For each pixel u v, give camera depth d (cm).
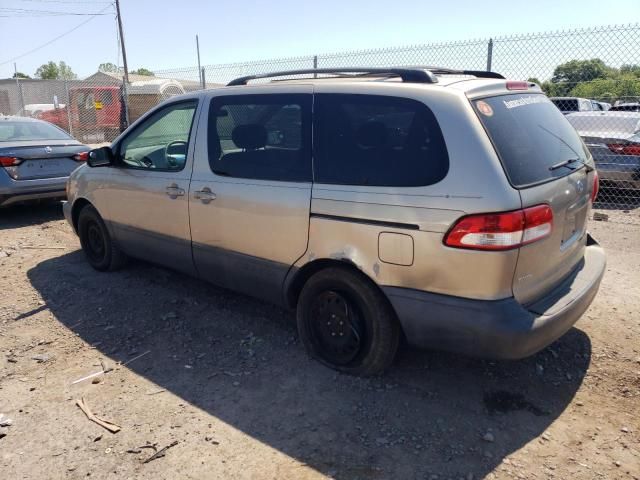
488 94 300
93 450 276
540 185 282
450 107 282
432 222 276
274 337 391
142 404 314
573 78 820
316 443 279
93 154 466
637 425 292
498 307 271
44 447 279
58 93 2402
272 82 371
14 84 2209
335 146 320
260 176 353
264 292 372
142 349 379
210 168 386
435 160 281
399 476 255
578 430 288
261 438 284
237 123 371
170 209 416
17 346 385
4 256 592
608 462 265
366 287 312
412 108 295
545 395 320
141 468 263
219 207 376
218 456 270
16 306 452
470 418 297
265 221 349
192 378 341
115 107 1981
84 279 511
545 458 267
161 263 454
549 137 320
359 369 331
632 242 616
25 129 792
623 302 445
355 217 304
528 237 270
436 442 279
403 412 303
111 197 477
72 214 540
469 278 271
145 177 436
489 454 270
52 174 741
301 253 335
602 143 805
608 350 368
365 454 271
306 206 326
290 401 314
